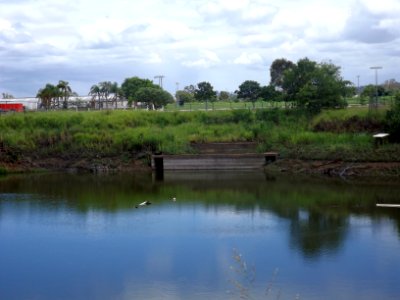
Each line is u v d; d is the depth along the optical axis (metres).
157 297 21.14
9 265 25.34
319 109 62.34
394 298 20.66
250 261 25.11
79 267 24.83
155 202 38.88
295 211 35.03
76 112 66.38
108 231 30.80
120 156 57.28
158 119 64.06
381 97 69.69
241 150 57.03
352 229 30.27
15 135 58.88
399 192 40.66
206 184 46.56
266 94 83.62
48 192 43.34
